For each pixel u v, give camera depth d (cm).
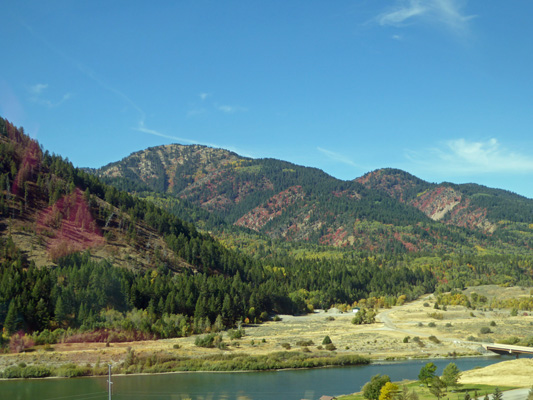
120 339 18338
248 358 15712
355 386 12725
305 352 17162
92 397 11825
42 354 15500
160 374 14512
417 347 18388
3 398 11769
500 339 19925
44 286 19225
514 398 10150
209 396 11831
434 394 10662
